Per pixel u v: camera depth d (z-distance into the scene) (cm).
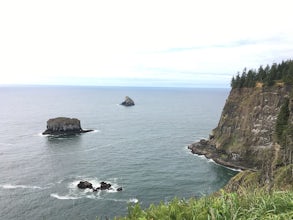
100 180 7812
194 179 8150
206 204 866
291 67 10606
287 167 5453
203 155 11019
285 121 7400
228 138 11494
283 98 10375
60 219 5675
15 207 6138
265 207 827
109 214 5859
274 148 7300
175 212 820
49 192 6931
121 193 6906
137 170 8756
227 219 779
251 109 11288
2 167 8975
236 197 886
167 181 7856
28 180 7762
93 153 10856
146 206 6253
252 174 6550
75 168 8894
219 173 8925
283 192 908
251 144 10662
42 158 10112
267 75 11612
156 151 11356
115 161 9738
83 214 5862
